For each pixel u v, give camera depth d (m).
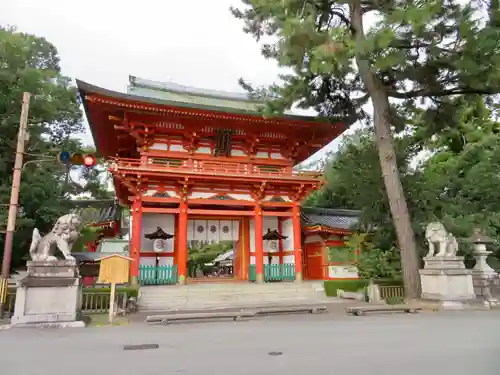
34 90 20.28
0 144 20.23
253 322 12.48
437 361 6.83
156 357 7.41
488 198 22.78
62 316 12.02
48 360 7.25
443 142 27.98
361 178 23.06
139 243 23.20
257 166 27.89
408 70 18.38
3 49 20.14
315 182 26.69
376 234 22.58
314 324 11.80
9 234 14.25
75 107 26.81
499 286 17.88
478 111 24.61
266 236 27.53
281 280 26.08
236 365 6.68
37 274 12.27
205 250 56.44
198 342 9.02
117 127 24.27
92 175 35.94
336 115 22.81
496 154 23.39
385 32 14.22
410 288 16.98
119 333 10.57
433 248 17.02
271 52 19.83
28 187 19.59
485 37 14.85
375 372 6.13
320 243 29.88
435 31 16.66
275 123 26.06
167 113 23.81
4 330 11.23
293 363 6.79
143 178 23.77
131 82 28.62
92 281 20.64
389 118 19.38
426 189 21.11
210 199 25.62
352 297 19.67
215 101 30.38
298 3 16.55
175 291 20.48
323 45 14.62
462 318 12.77
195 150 26.59
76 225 13.34
